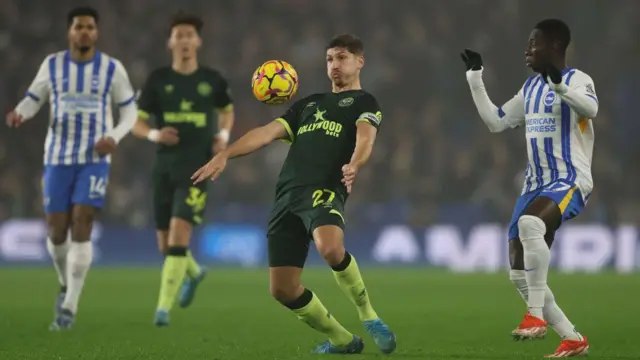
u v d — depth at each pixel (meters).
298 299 24.27
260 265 78.81
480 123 95.44
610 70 97.62
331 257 23.16
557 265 76.44
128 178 85.56
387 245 79.19
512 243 26.14
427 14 102.00
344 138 24.61
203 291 52.03
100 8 98.38
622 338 30.48
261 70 25.66
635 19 101.00
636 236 76.06
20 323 35.34
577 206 24.84
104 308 42.34
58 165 33.59
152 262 78.88
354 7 102.31
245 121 93.81
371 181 87.62
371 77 97.38
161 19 99.25
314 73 96.44
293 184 24.31
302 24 101.56
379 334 24.53
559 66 25.39
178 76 37.25
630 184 85.69
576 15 101.38
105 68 33.84
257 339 30.03
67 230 34.25
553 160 25.03
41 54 94.88
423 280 62.12
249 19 101.44
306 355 24.89
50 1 97.44
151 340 29.58
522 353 26.22
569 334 24.45
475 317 38.12
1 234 77.75
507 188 85.81
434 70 98.06
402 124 93.31
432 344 28.73
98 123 33.75
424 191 84.69
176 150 36.75
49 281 59.91
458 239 78.50
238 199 85.81
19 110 33.69
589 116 24.22
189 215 35.91
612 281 61.34
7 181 83.25
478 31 100.62
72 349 26.84
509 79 98.31
